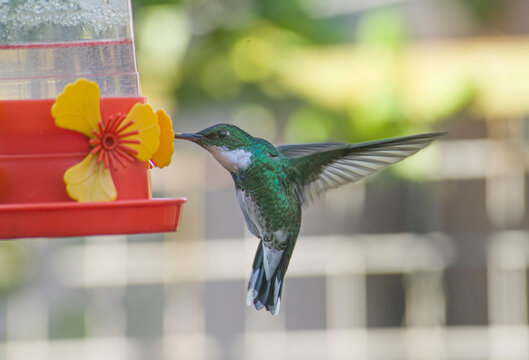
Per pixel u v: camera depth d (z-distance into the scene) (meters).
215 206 15.10
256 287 6.32
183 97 10.71
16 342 13.52
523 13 13.08
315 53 11.08
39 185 5.18
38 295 13.66
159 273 13.78
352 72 11.01
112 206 5.02
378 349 14.00
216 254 13.89
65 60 5.47
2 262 13.23
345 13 11.68
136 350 13.73
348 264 13.92
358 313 14.00
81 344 13.59
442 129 13.41
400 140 6.44
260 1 10.73
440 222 14.17
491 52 11.59
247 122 12.67
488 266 13.96
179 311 13.85
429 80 11.05
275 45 10.84
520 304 13.89
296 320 15.29
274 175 6.30
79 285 13.63
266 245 6.35
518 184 13.81
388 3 11.90
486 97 11.09
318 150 7.00
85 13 5.54
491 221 13.95
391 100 10.88
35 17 5.43
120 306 13.88
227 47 10.67
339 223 14.54
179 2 10.38
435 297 14.05
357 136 10.88
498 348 13.89
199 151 13.98
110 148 5.21
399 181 11.73
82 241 13.72
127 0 5.70
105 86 5.54
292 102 11.01
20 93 5.36
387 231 14.36
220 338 14.23
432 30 13.19
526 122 13.72
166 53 10.45
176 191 13.97
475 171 13.73
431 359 13.97
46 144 5.20
